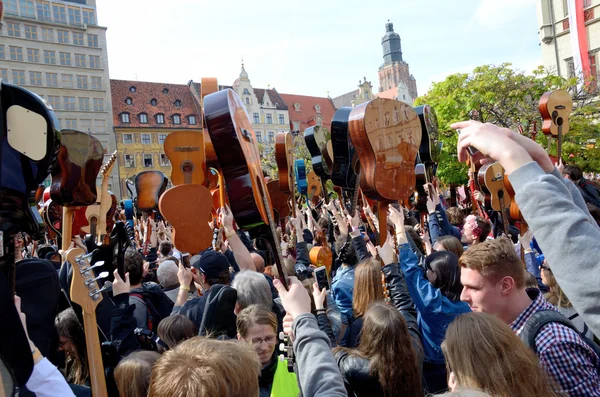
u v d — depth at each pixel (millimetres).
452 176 22594
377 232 3902
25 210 1516
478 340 1900
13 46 53219
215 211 5406
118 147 59656
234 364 1578
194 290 5246
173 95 64875
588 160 20797
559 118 5855
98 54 58094
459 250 4250
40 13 55000
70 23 56719
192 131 4637
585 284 1102
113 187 58656
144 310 4074
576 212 1173
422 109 4992
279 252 2279
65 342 3250
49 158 1545
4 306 1364
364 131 2857
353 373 2674
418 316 3369
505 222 5348
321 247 3775
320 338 2014
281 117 75188
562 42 29469
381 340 2645
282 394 2662
